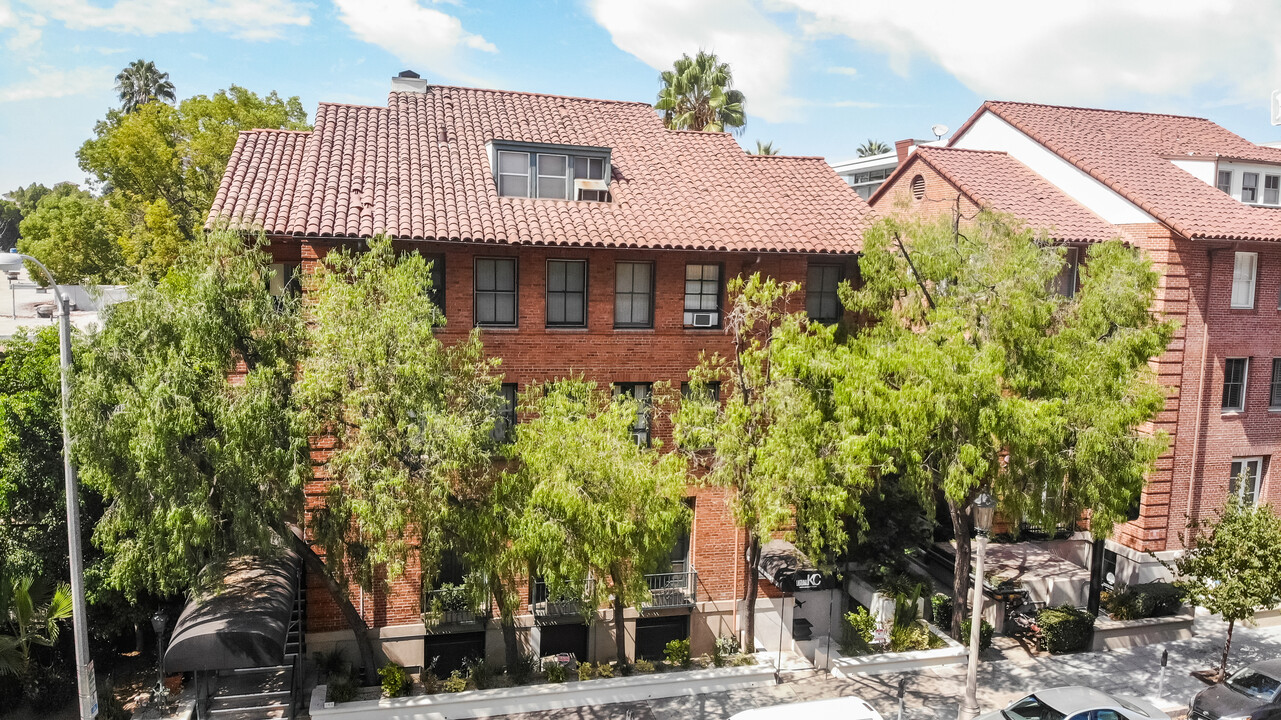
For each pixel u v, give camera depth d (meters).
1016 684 19.17
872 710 15.13
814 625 22.00
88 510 17.66
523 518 14.82
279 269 17.75
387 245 14.98
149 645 19.55
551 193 20.06
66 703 17.12
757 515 16.53
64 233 50.53
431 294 18.14
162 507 13.79
